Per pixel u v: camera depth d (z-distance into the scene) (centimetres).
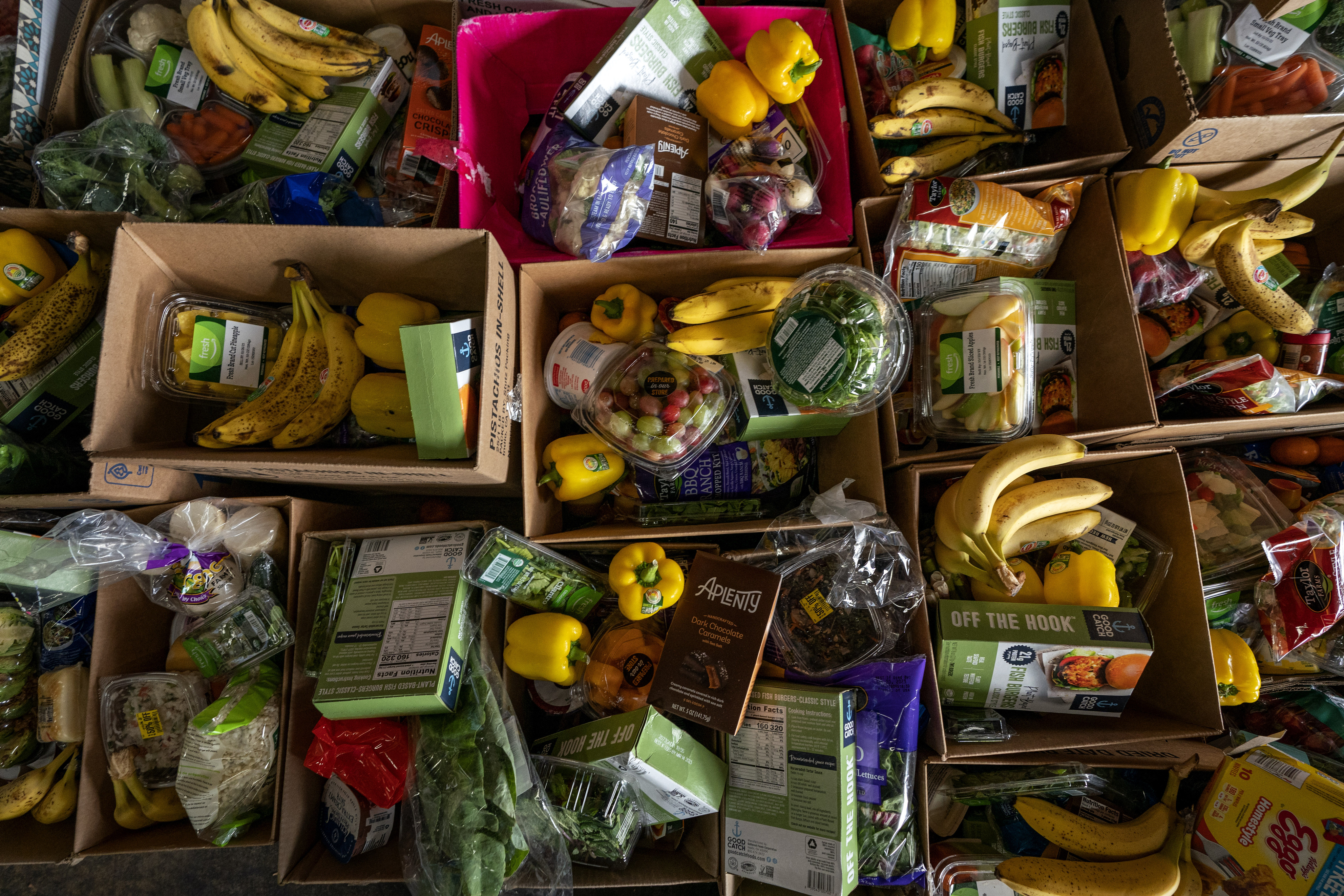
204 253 123
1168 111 126
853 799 121
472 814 114
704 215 140
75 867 167
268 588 133
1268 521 141
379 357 132
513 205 150
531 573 130
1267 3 124
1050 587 135
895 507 139
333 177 143
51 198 133
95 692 128
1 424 130
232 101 151
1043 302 139
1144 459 137
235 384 132
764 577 126
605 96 132
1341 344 143
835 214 138
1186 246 131
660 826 137
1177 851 125
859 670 127
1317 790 113
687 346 130
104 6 147
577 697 139
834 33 145
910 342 130
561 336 145
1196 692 129
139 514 133
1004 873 127
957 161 142
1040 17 138
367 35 154
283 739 125
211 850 168
